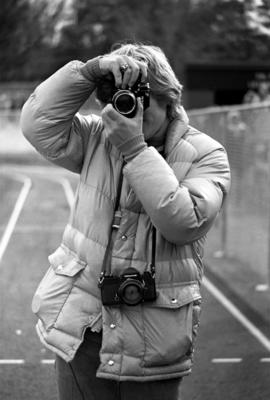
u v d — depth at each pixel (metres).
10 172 33.44
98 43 43.31
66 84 3.46
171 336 3.40
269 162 9.84
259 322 8.30
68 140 3.63
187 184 3.39
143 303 3.39
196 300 3.50
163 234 3.31
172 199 3.22
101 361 3.40
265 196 10.15
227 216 12.59
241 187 11.58
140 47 3.47
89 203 3.50
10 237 14.11
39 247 13.05
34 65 46.78
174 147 3.47
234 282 10.53
